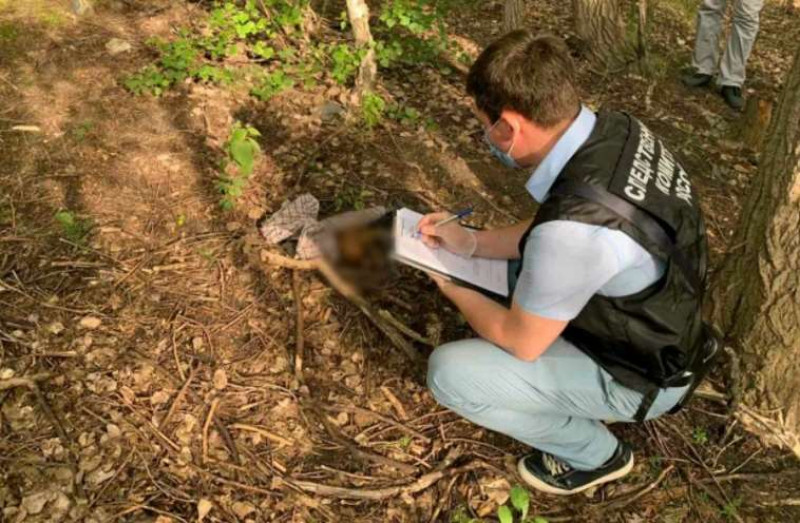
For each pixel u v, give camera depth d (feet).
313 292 9.81
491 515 7.84
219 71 13.02
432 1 16.31
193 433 8.18
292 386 8.79
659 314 6.35
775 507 8.14
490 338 7.00
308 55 14.19
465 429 8.61
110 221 10.39
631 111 15.06
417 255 7.77
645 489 8.20
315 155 12.05
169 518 7.41
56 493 7.50
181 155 11.64
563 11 19.26
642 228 6.06
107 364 8.68
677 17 19.51
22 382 8.30
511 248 8.27
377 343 9.36
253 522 7.50
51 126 11.77
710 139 14.52
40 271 9.57
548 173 6.41
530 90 6.07
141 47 13.80
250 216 10.73
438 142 12.86
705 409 9.12
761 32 20.63
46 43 13.51
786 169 8.20
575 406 7.23
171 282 9.71
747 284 8.93
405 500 7.87
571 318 6.34
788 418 8.95
